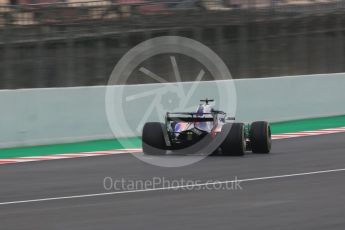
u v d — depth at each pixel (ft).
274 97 266.36
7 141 204.74
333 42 360.07
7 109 204.95
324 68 357.82
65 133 216.33
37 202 120.37
